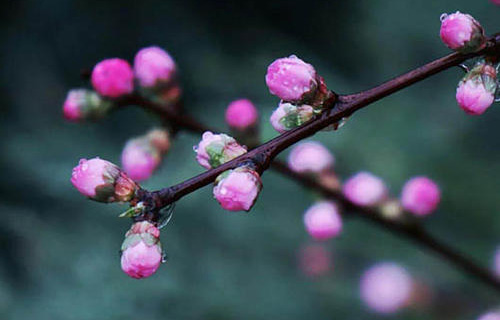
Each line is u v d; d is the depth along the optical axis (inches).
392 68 60.6
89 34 57.6
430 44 60.2
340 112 23.9
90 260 44.0
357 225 48.2
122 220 46.6
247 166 23.8
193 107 53.3
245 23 59.4
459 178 51.2
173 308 43.0
